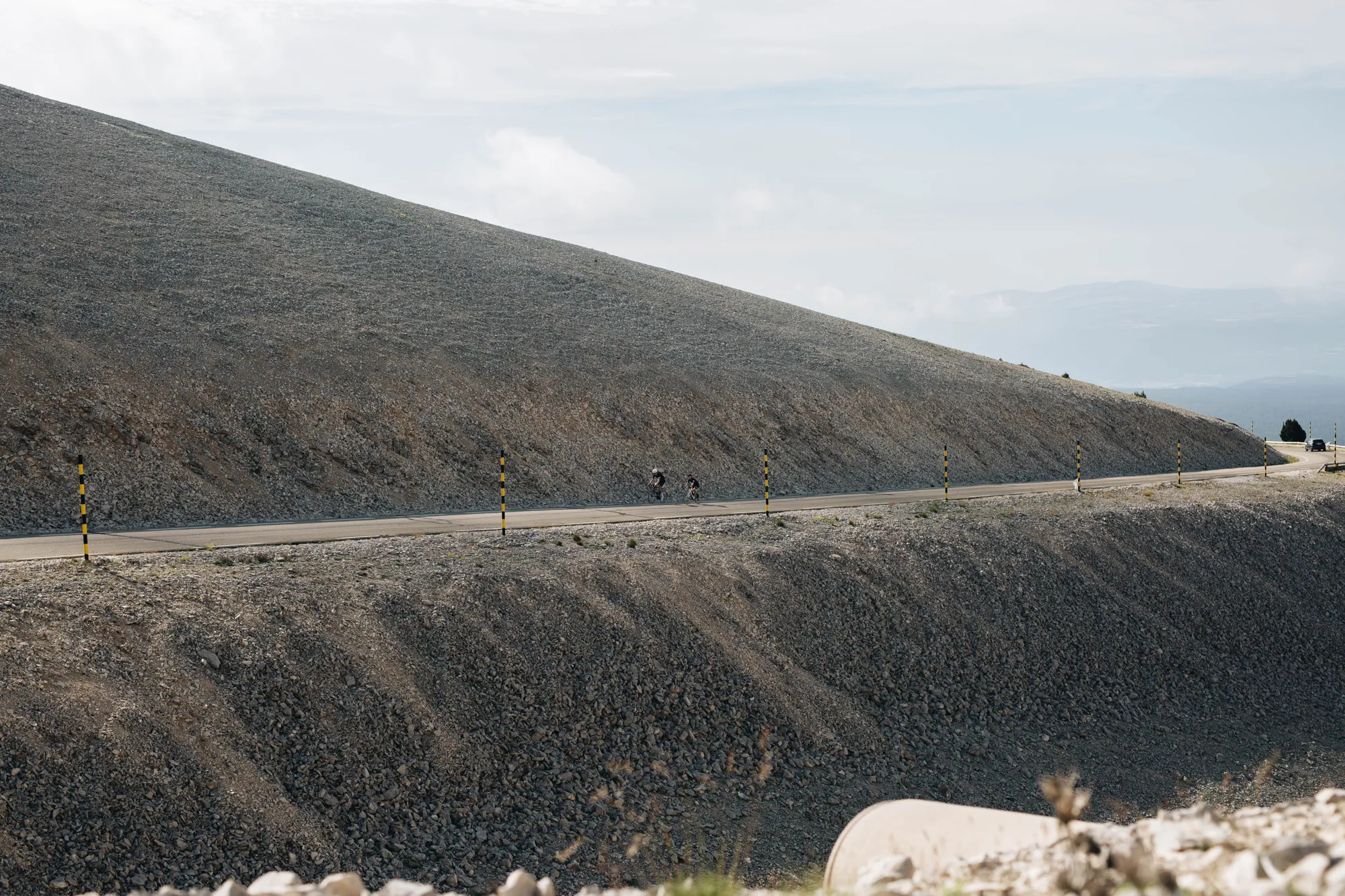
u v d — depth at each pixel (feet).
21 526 79.51
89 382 99.09
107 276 129.90
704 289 237.25
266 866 41.55
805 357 183.01
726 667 64.54
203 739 44.42
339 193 222.69
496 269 190.39
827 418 158.40
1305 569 105.81
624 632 63.10
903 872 22.03
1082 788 65.26
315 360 120.06
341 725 48.70
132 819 40.24
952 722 69.82
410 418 114.73
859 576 79.25
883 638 74.38
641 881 47.09
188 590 53.21
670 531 83.56
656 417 138.31
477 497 107.14
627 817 51.44
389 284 162.09
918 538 88.22
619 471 124.06
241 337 120.57
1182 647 87.20
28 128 190.39
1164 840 19.47
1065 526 99.35
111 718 42.73
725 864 49.39
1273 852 16.78
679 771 56.24
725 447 139.23
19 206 147.95
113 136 206.39
